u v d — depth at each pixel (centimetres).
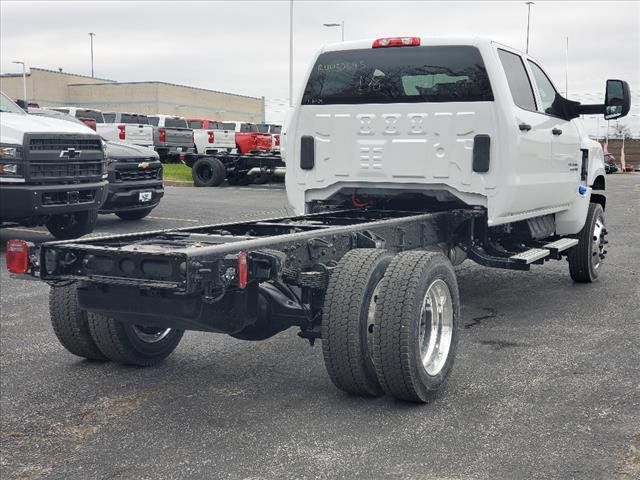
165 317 429
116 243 484
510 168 620
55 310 536
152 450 406
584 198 805
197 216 1466
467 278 889
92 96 7500
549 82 749
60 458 398
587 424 430
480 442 408
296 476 371
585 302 756
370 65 658
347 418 447
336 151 675
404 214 666
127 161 1292
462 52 626
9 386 512
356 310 452
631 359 557
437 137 636
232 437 421
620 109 723
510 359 560
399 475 370
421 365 458
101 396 491
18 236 1213
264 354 581
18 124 1010
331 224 618
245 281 412
